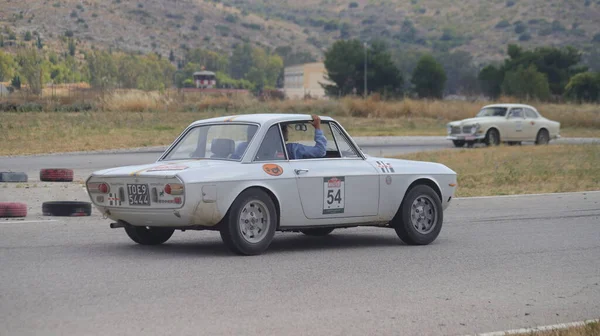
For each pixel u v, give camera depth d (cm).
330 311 836
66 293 877
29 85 5672
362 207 1226
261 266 1060
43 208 1518
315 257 1144
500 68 10462
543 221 1562
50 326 750
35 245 1184
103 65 11694
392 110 5822
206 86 15438
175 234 1345
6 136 3422
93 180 1153
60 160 2714
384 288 950
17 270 995
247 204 1116
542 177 2411
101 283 930
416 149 3569
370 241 1320
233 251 1120
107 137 3584
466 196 2012
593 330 755
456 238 1351
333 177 1191
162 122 4497
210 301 861
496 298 915
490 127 3788
